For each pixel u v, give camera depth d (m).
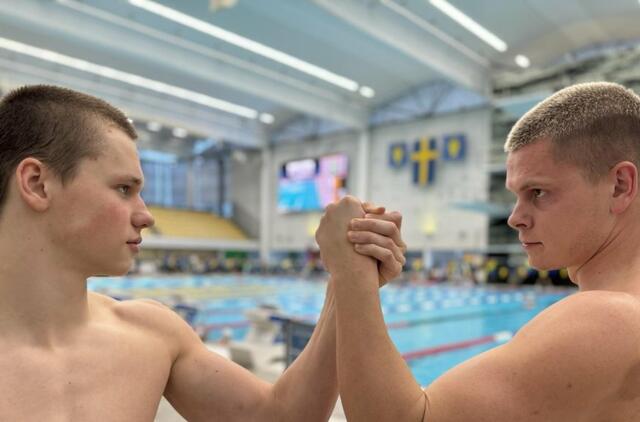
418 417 0.58
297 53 13.11
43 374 0.63
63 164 0.62
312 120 20.12
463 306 9.98
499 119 14.94
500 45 12.29
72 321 0.68
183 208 23.61
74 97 0.66
